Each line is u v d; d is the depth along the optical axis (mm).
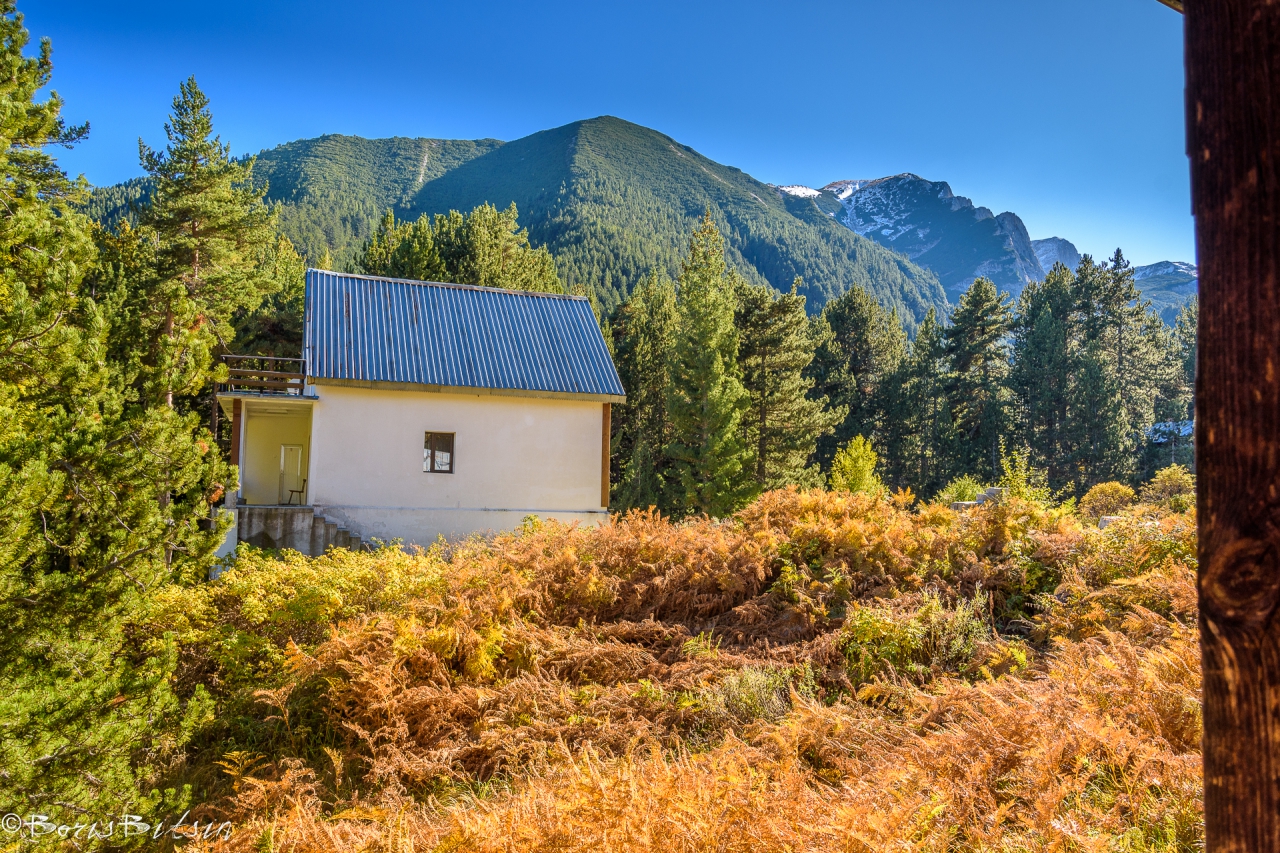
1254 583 1055
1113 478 41344
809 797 4008
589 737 6402
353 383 17812
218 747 7160
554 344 20891
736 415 28219
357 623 8469
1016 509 8977
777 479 33125
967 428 50562
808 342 36781
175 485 7098
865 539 9070
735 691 6594
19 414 6809
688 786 4148
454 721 7090
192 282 26953
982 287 51906
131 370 11906
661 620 9180
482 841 4105
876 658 6875
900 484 46562
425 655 7645
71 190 19562
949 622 7031
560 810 4105
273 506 16312
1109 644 5863
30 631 5766
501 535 13016
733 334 30156
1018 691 4938
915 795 3807
